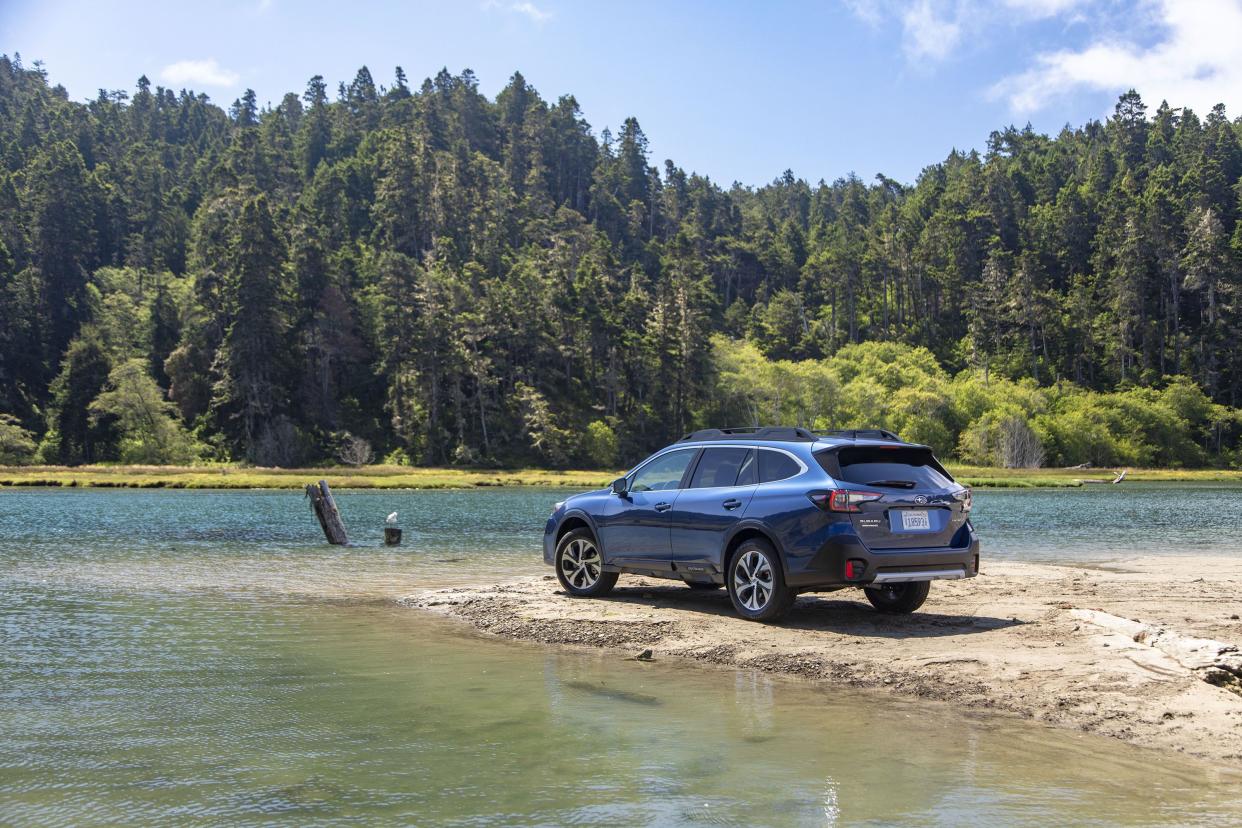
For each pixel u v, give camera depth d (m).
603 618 9.79
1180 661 7.29
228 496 50.09
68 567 15.21
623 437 112.50
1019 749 5.51
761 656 8.04
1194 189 158.75
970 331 148.88
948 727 5.99
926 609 10.52
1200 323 141.75
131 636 9.05
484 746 5.51
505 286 125.25
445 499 49.41
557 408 118.56
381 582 13.45
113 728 5.84
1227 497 52.31
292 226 128.25
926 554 9.04
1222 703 6.39
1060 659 7.62
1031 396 118.69
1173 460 115.12
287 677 7.34
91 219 145.25
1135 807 4.53
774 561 9.24
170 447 98.12
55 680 7.15
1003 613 10.12
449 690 6.95
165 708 6.35
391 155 156.75
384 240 150.75
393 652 8.39
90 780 4.86
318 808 4.46
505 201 166.88
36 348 120.69
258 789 4.73
